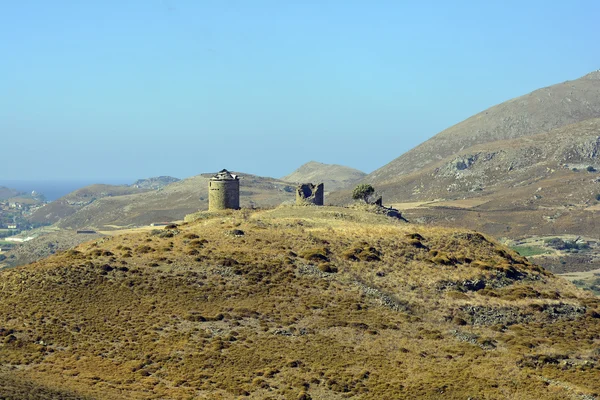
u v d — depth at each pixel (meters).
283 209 165.62
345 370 90.38
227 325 102.44
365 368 91.38
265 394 83.62
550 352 98.56
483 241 141.38
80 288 110.19
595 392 84.88
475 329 107.88
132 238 133.62
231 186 170.88
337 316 106.69
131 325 101.12
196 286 112.94
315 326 103.19
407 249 132.00
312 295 112.94
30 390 77.38
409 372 90.31
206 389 84.50
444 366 92.38
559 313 116.44
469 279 123.25
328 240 133.00
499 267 129.38
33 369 87.50
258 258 123.38
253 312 106.31
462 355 96.56
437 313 111.81
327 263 123.38
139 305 106.69
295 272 119.81
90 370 88.25
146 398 79.88
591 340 105.12
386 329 103.75
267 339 98.50
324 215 158.12
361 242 133.00
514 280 128.50
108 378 85.94
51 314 102.88
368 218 157.88
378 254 129.12
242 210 167.38
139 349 94.69
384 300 113.19
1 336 96.00
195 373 88.56
